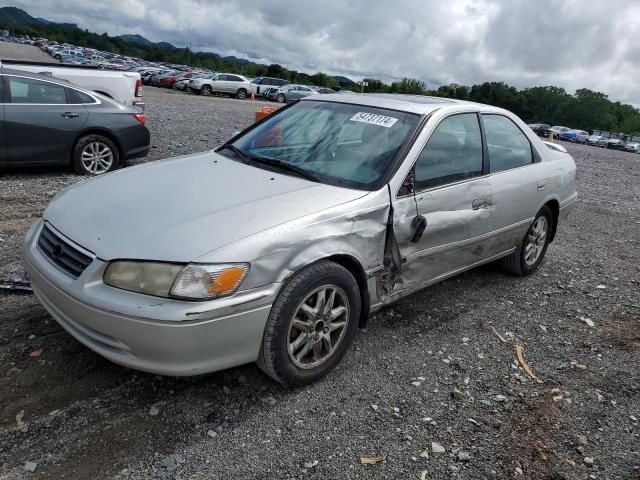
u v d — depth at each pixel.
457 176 3.95
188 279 2.56
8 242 4.87
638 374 3.63
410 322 4.08
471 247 4.19
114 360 2.71
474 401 3.17
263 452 2.60
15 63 9.84
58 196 3.41
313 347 3.10
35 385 2.91
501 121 4.64
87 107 7.83
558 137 56.62
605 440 2.93
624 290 5.18
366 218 3.24
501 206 4.36
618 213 8.88
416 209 3.55
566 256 6.12
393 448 2.71
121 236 2.75
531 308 4.56
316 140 3.87
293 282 2.88
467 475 2.58
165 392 2.96
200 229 2.76
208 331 2.60
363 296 3.39
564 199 5.36
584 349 3.93
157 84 41.19
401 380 3.31
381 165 3.53
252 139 4.14
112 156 8.15
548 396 3.29
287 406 2.96
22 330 3.40
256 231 2.79
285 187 3.32
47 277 2.82
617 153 34.03
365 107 4.09
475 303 4.55
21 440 2.53
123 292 2.61
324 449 2.66
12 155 7.29
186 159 3.95
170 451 2.55
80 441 2.56
